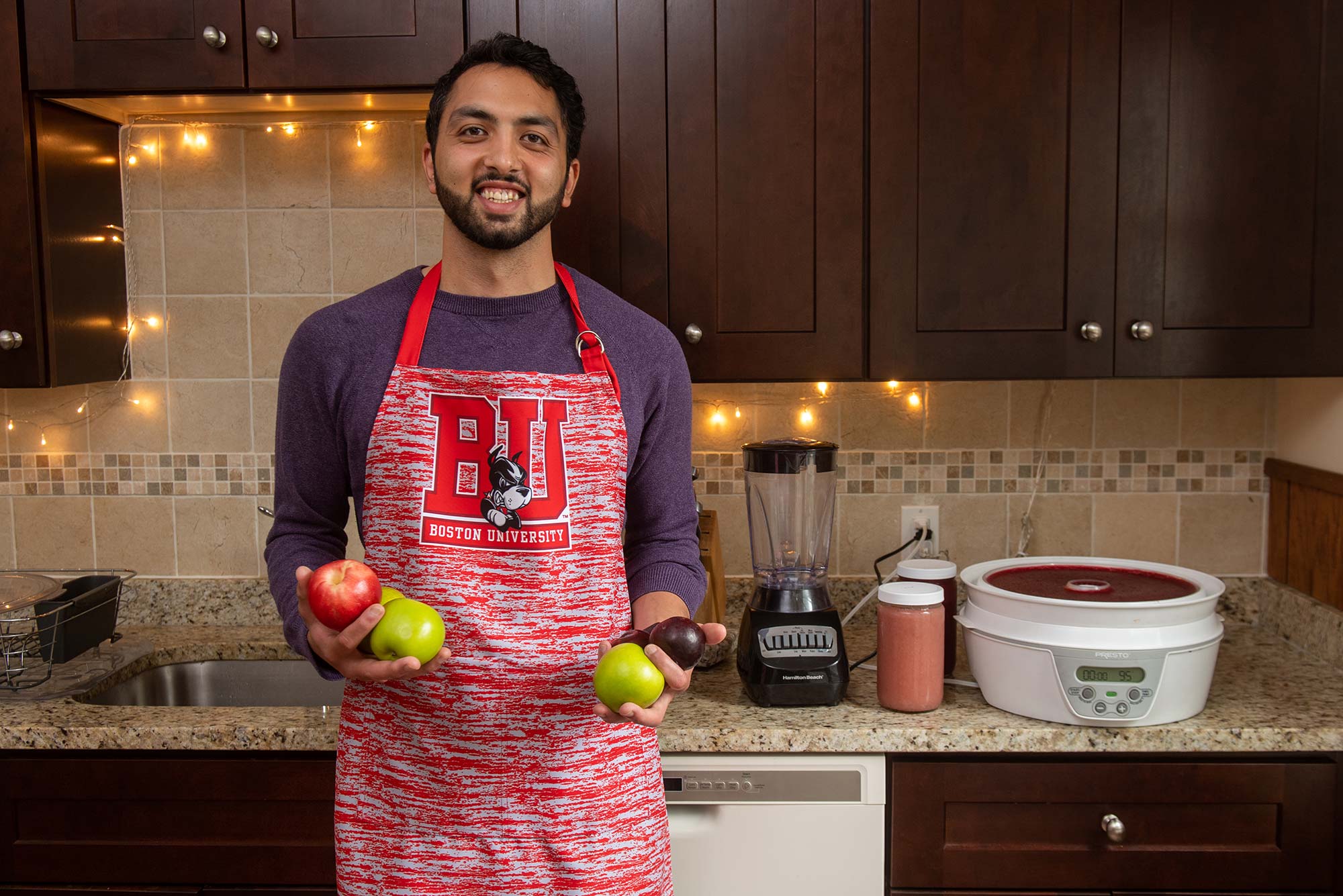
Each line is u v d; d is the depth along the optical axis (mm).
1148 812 1534
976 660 1619
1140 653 1479
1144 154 1688
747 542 2102
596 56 1706
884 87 1693
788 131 1710
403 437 1190
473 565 1188
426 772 1188
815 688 1601
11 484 2131
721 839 1547
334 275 2074
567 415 1216
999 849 1541
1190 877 1533
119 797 1575
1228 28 1669
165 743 1555
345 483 1273
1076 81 1683
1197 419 2053
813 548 1792
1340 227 1684
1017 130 1693
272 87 1711
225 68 1707
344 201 2057
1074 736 1504
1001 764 1529
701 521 1899
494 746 1188
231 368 2096
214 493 2119
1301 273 1693
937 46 1688
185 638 2043
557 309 1255
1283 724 1515
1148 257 1700
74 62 1720
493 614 1187
